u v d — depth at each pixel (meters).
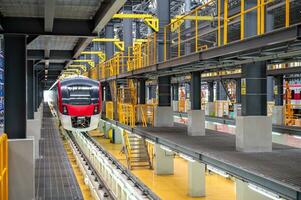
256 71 11.90
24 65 10.88
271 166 9.20
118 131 31.72
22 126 10.78
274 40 8.29
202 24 21.94
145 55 22.66
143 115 22.16
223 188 18.06
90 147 19.89
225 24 11.87
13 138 10.70
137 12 36.97
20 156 10.14
